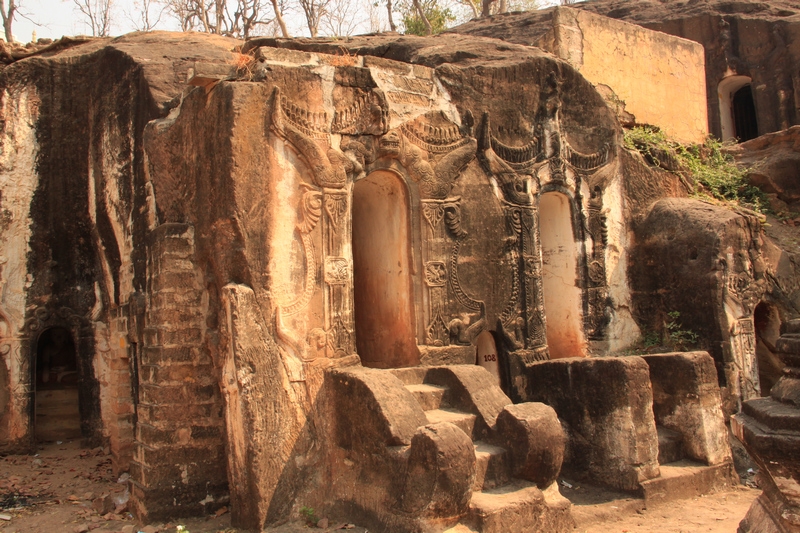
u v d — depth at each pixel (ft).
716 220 30.48
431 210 25.79
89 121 36.11
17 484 27.84
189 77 22.76
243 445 20.68
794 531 12.20
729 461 25.30
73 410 37.14
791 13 59.11
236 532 20.48
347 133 23.99
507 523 18.48
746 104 62.08
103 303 35.35
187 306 23.31
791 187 40.14
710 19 59.67
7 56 38.32
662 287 31.73
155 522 21.81
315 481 21.48
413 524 18.10
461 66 27.99
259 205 21.79
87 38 40.98
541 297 28.89
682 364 25.57
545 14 62.23
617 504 22.18
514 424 20.20
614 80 41.37
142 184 28.89
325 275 22.84
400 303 26.08
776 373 33.81
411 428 19.49
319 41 40.65
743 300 30.32
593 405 24.09
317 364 22.20
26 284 34.73
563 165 30.53
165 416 22.59
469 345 26.22
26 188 35.19
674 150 38.11
